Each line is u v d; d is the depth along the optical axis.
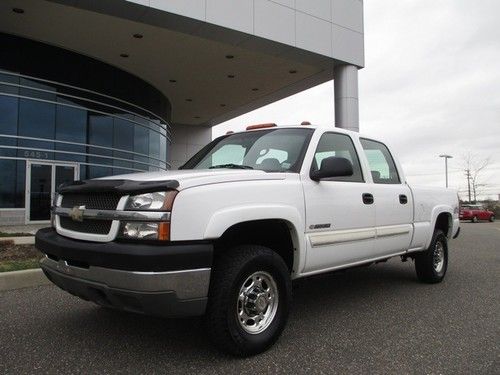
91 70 18.77
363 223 5.02
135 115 20.72
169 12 13.55
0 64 16.39
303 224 4.22
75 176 18.52
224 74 20.17
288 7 16.19
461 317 5.02
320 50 17.06
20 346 3.96
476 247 12.84
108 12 13.60
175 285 3.21
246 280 3.70
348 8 17.95
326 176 4.31
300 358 3.74
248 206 3.71
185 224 3.30
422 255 6.63
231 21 14.80
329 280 7.03
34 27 15.47
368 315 5.04
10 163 16.94
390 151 6.13
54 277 3.88
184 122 30.97
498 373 3.51
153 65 19.20
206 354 3.78
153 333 4.29
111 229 3.38
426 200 6.40
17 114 17.00
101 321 4.66
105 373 3.40
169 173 3.84
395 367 3.60
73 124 18.39
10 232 12.90
